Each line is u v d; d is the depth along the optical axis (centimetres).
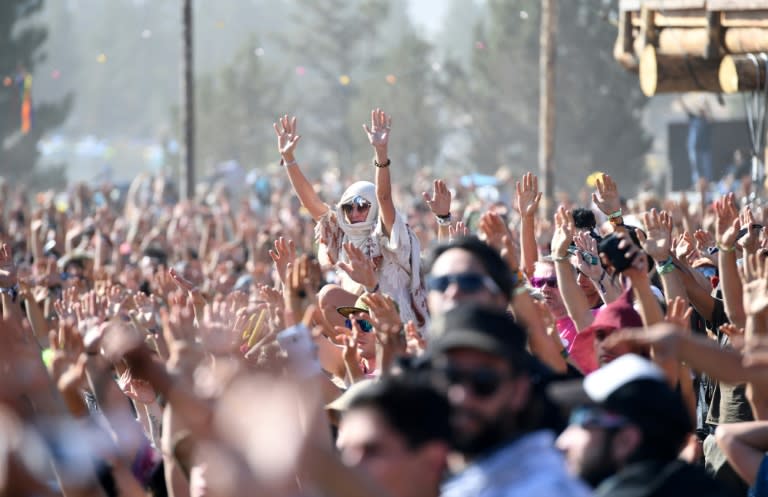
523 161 12012
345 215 2181
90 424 1304
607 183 2217
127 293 2577
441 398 1021
